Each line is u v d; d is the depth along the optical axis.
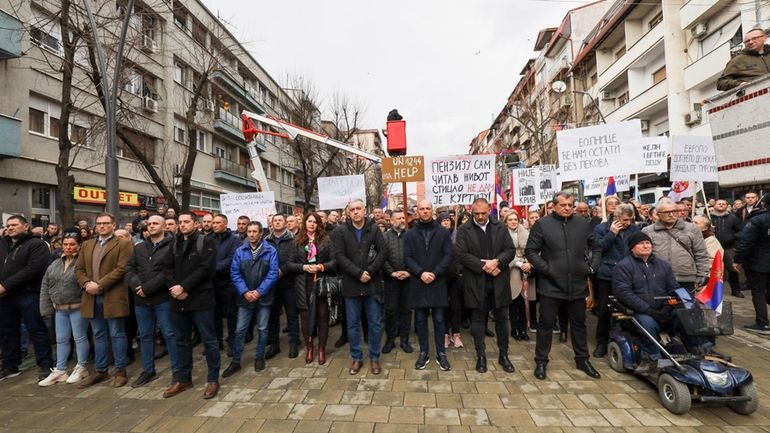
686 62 17.95
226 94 26.34
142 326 4.63
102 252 4.66
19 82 12.71
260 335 5.00
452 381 4.41
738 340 5.43
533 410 3.67
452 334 5.85
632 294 4.28
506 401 3.87
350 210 4.79
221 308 6.02
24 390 4.52
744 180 3.53
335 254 4.80
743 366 4.53
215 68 14.30
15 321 5.04
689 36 17.70
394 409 3.76
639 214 6.42
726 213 8.30
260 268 4.90
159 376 4.89
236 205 8.84
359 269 4.64
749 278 5.89
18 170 12.73
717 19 16.03
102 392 4.41
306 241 5.45
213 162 25.44
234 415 3.74
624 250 5.12
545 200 9.56
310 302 5.17
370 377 4.59
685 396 3.45
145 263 4.54
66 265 4.82
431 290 4.73
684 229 4.86
